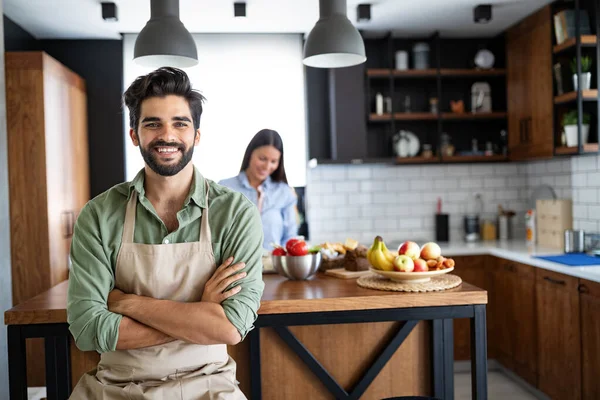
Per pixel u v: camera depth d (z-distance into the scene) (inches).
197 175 77.2
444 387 105.3
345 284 107.8
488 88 205.2
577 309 138.8
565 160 186.7
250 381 102.8
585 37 154.8
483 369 99.8
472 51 210.7
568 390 144.3
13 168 157.2
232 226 76.1
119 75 200.1
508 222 207.5
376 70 195.6
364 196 208.8
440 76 198.2
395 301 97.1
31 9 165.5
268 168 144.3
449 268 105.0
